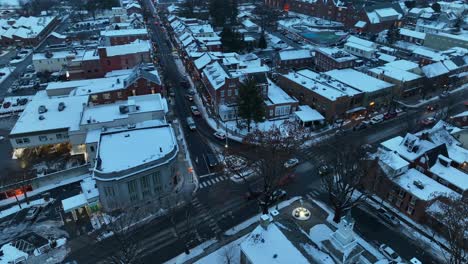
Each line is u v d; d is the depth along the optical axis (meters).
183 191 65.12
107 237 54.53
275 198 61.88
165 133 69.12
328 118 88.81
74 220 58.16
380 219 58.00
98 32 174.00
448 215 47.47
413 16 185.75
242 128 86.38
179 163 73.56
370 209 60.50
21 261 48.41
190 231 55.38
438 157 64.75
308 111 90.88
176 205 61.34
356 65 120.75
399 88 99.38
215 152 76.88
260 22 190.12
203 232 55.22
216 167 71.88
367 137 83.00
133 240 53.44
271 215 47.06
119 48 112.88
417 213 56.59
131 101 75.62
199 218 58.28
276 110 90.81
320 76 103.12
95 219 58.19
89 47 135.25
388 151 64.69
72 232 55.62
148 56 114.31
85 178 68.44
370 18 170.00
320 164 72.25
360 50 133.88
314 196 63.53
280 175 59.16
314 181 67.69
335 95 88.94
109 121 72.38
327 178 59.38
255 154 67.94
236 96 91.25
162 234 54.91
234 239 53.38
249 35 168.12
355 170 55.34
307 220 50.19
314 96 92.56
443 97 104.94
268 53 147.00
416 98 104.81
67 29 183.88
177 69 129.50
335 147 77.50
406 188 57.38
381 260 43.12
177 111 96.75
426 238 54.09
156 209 60.47
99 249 52.31
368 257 42.94
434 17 179.12
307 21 196.88
